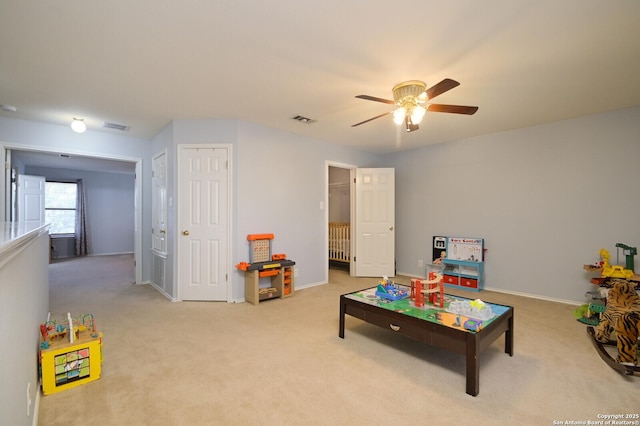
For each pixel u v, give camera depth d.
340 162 5.26
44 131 4.09
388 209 5.46
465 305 2.40
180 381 2.09
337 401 1.88
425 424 1.67
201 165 3.94
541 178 4.07
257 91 3.01
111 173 8.78
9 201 3.92
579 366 2.30
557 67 2.48
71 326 2.06
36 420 1.65
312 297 4.16
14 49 2.25
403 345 2.67
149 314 3.45
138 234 4.91
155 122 4.05
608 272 3.21
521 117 3.76
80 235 8.22
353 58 2.37
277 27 1.99
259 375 2.17
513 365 2.31
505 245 4.41
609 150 3.57
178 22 1.93
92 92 3.05
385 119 3.88
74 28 1.99
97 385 2.03
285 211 4.45
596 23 1.92
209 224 3.95
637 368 2.10
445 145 5.06
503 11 1.81
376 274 5.48
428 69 2.53
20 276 1.36
